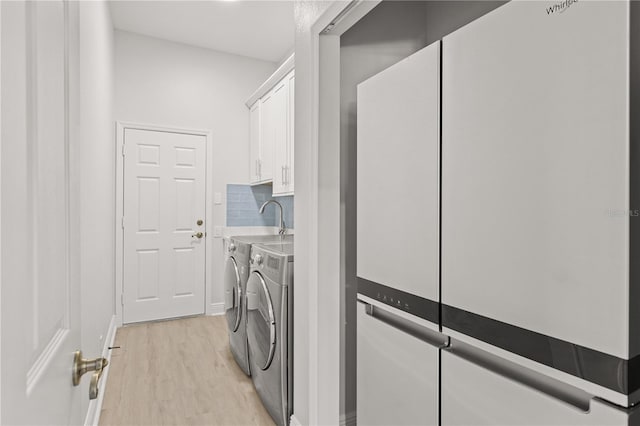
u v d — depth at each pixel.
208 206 4.05
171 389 2.42
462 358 1.03
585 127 0.74
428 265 1.15
